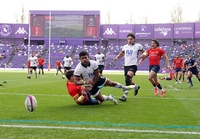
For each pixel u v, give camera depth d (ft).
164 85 79.56
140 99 44.55
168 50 260.01
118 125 25.35
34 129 23.80
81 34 273.75
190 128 24.48
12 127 24.43
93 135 22.04
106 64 252.42
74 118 28.27
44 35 275.80
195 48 255.91
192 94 53.26
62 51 270.26
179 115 30.45
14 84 73.51
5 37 296.10
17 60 264.52
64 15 273.33
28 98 30.30
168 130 23.71
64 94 50.26
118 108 34.88
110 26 283.79
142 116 29.68
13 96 46.78
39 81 87.81
